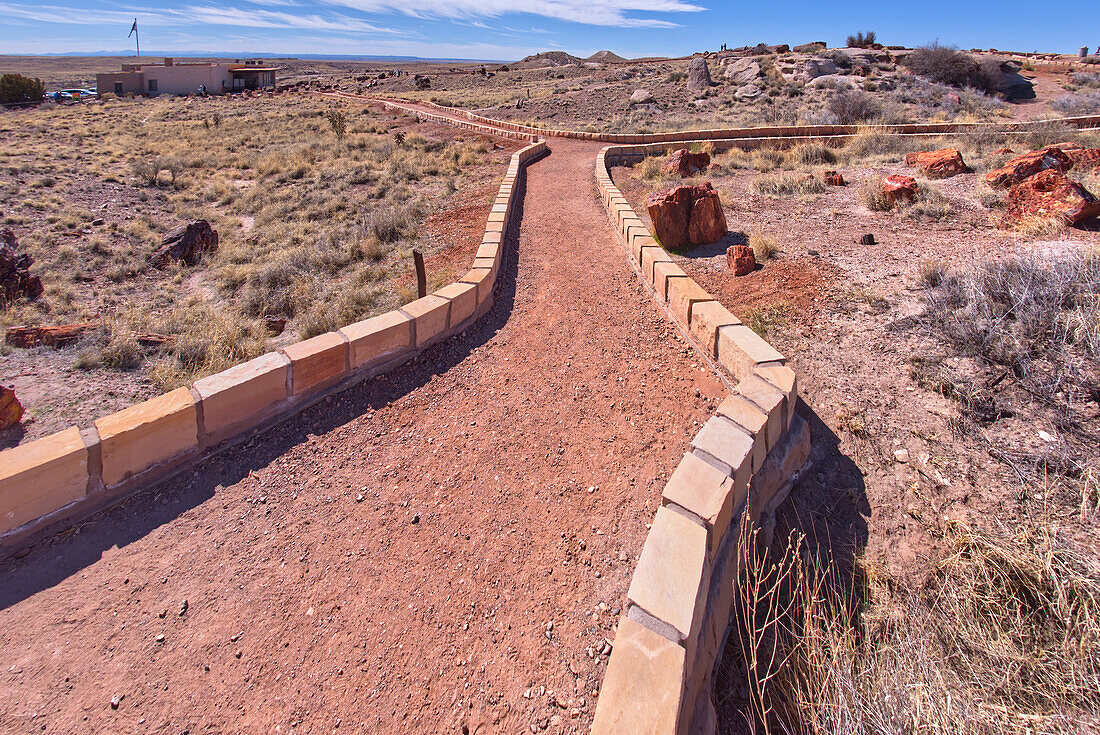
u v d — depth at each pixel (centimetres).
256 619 350
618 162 2266
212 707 299
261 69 7700
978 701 284
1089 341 477
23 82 6028
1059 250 695
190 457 475
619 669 251
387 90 7438
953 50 4309
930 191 1133
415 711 299
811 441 490
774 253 930
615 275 956
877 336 611
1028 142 1641
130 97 6512
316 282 1186
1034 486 403
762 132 2384
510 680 315
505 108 4797
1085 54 5878
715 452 376
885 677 296
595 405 582
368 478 480
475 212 1573
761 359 513
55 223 1795
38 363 801
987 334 538
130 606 354
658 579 292
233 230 1820
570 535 415
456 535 418
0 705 295
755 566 361
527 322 790
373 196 2012
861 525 420
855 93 3266
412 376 644
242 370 527
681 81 4872
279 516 435
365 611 357
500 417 568
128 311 1120
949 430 466
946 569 372
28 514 390
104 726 288
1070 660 290
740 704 319
